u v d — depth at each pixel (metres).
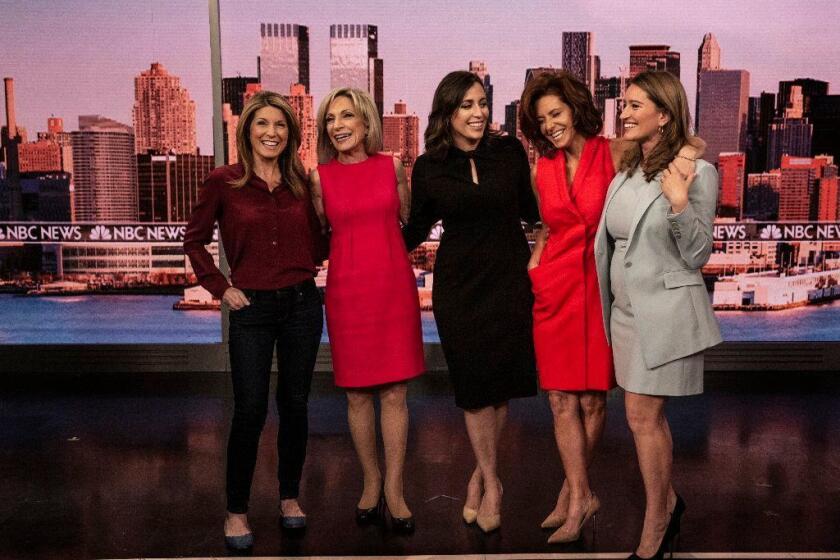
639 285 2.24
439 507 2.80
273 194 2.46
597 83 4.72
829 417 3.90
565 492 2.62
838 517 2.68
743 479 3.05
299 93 4.75
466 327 2.52
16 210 4.81
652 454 2.29
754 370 4.85
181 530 2.61
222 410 4.05
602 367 2.46
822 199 4.75
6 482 3.05
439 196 2.51
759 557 2.38
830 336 4.85
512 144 2.60
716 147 4.77
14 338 4.88
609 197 2.34
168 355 4.89
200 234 2.49
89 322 4.89
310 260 2.53
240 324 2.45
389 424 2.65
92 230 4.84
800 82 4.68
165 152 4.79
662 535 2.32
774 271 4.81
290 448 2.61
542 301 2.49
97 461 3.29
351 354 2.59
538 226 2.77
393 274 2.58
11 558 2.41
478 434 2.59
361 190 2.56
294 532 2.60
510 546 2.48
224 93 4.75
